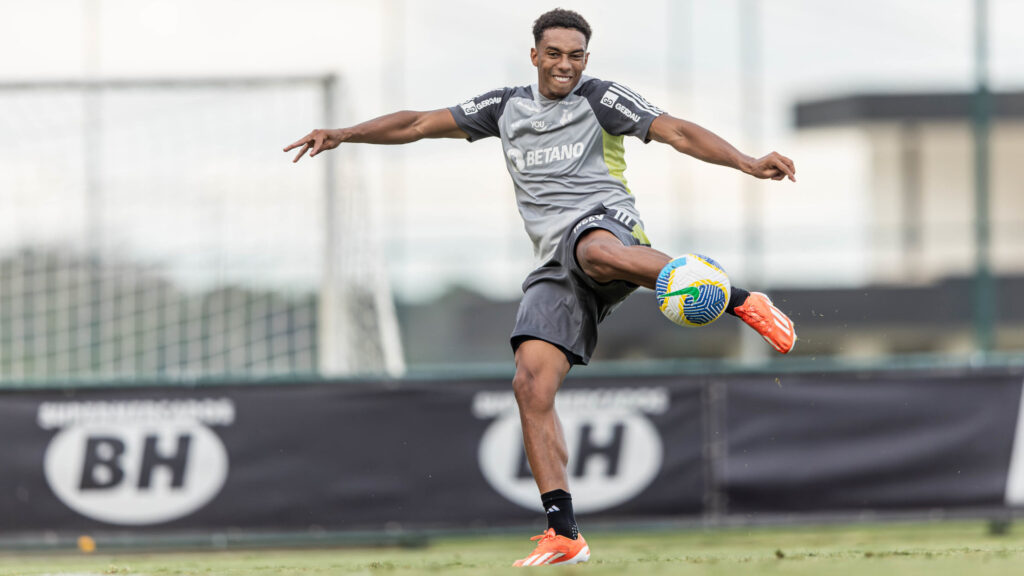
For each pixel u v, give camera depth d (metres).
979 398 31.78
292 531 30.84
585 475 31.27
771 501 31.41
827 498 31.44
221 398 31.06
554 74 17.62
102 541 30.64
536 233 18.03
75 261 39.25
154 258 39.31
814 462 31.52
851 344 77.62
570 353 17.86
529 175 18.03
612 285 17.66
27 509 30.61
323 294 36.59
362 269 39.78
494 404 31.34
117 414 30.89
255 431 31.02
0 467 30.64
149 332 39.38
